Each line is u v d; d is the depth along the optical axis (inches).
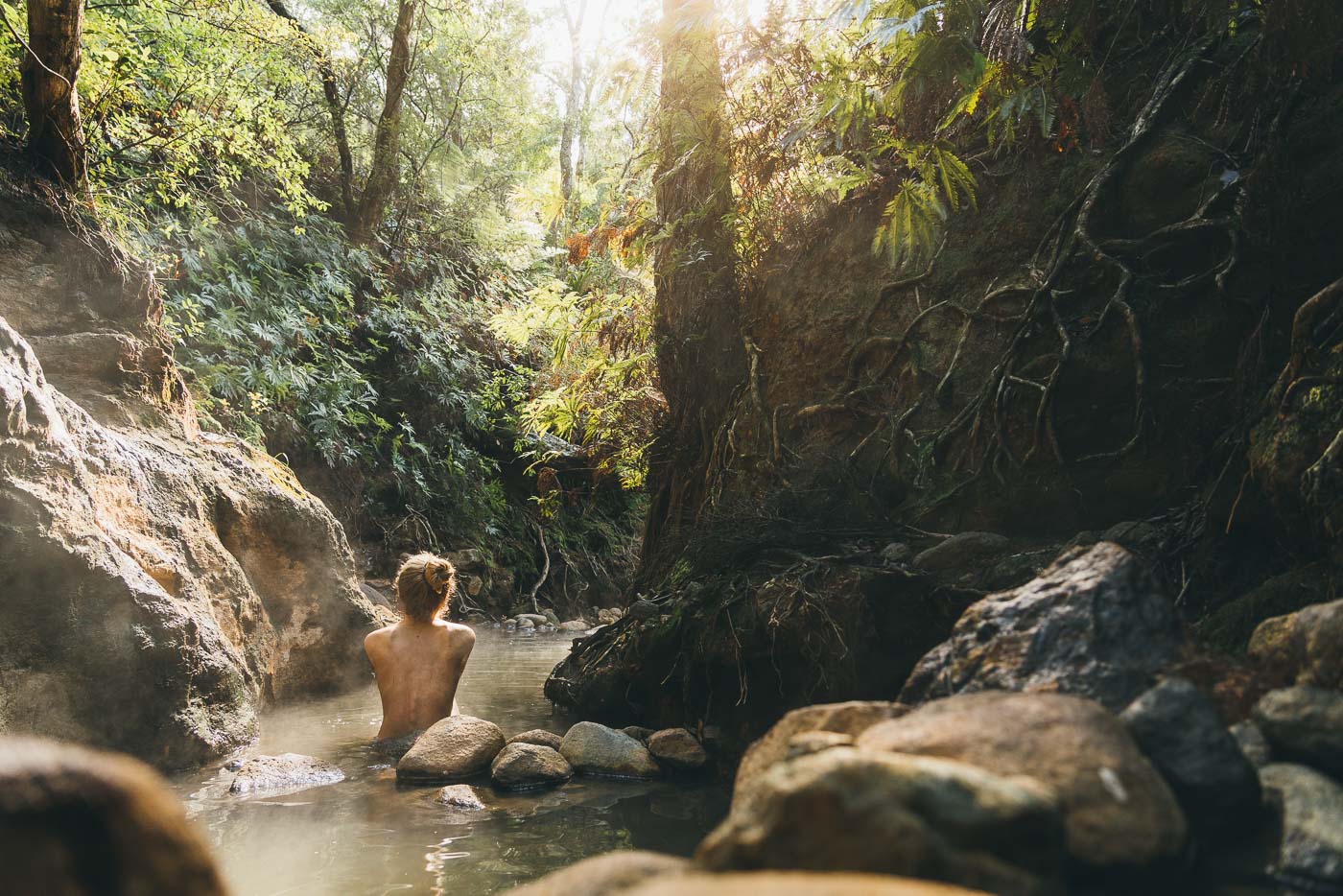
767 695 159.5
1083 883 54.0
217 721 165.3
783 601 156.6
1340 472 99.3
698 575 189.9
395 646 179.5
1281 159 143.9
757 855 49.5
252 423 384.5
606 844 110.8
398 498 480.7
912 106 210.1
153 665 154.3
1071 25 184.2
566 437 495.2
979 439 180.9
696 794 137.5
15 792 43.7
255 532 230.1
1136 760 59.9
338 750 169.5
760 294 251.4
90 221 239.9
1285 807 61.9
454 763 147.6
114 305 235.9
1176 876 56.6
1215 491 129.8
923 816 48.1
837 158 216.2
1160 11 188.4
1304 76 141.0
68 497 158.9
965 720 62.6
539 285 604.1
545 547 545.3
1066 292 177.2
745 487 229.5
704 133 257.1
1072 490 165.5
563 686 203.3
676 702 177.9
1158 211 171.8
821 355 223.6
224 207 452.8
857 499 191.8
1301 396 111.0
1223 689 72.9
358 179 561.6
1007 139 184.9
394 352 512.1
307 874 99.1
